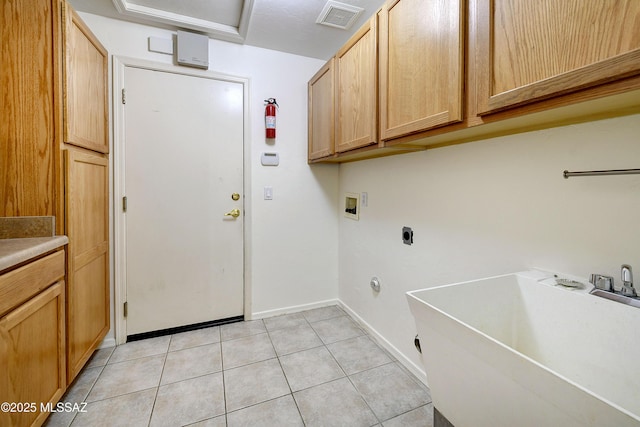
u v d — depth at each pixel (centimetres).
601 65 62
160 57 203
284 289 252
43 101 135
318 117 225
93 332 171
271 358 185
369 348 198
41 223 135
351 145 171
